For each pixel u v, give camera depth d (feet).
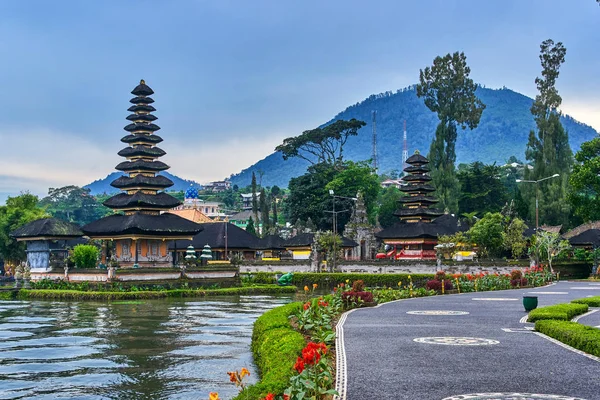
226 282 285.64
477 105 489.26
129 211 303.89
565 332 87.40
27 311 185.47
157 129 318.86
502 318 119.75
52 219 280.10
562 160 439.22
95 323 151.53
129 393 79.05
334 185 483.10
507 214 394.11
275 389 54.75
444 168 474.90
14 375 90.22
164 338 124.26
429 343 87.45
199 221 438.81
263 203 545.85
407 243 336.08
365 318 121.60
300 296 250.37
